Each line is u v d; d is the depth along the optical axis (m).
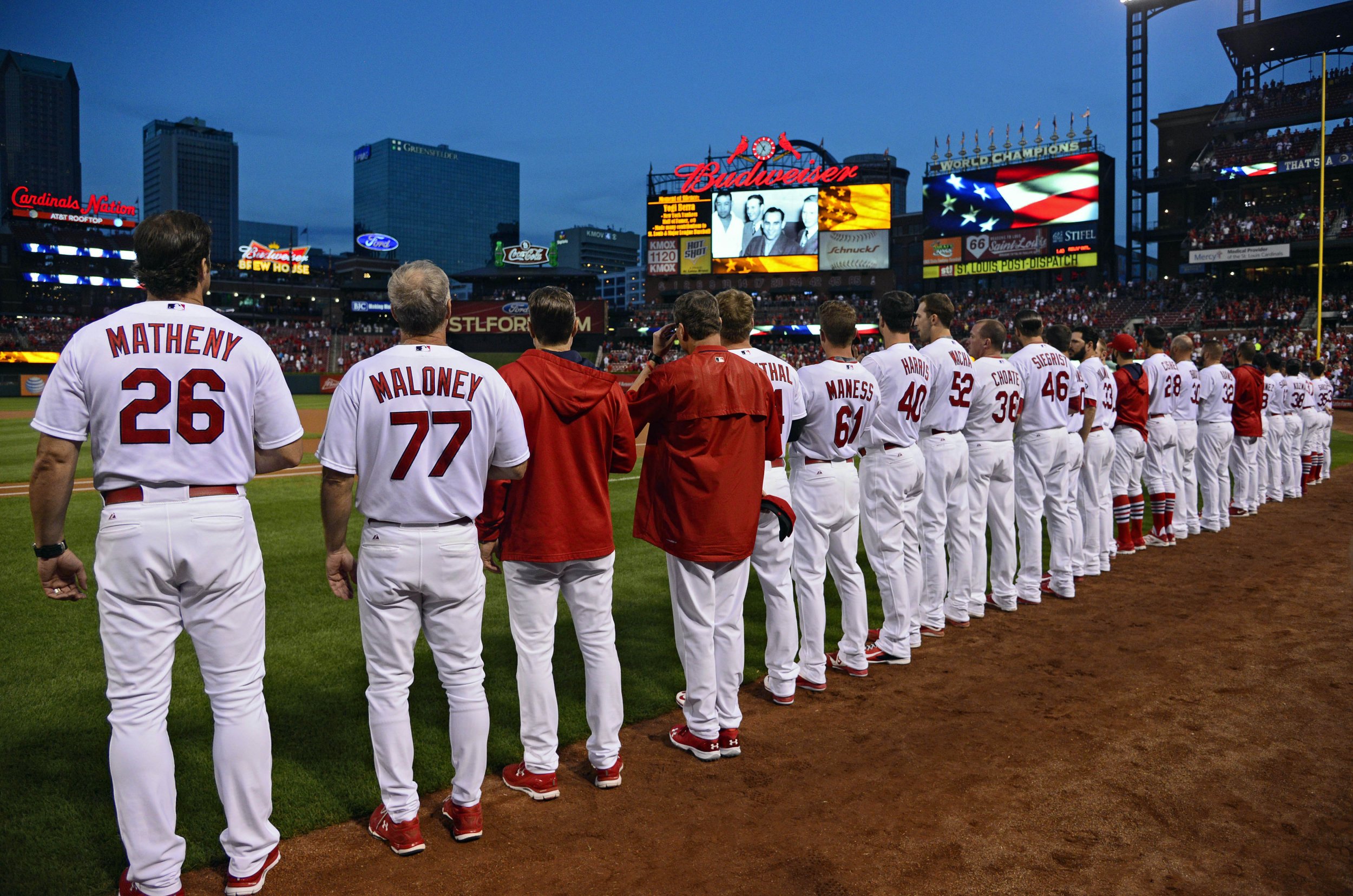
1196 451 8.84
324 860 2.88
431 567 2.80
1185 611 5.85
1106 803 3.20
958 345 5.30
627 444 3.36
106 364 2.41
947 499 5.37
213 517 2.53
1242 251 40.53
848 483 4.38
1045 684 4.49
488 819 3.15
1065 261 46.16
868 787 3.36
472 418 2.83
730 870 2.79
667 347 3.74
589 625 3.36
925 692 4.41
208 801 3.29
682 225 54.47
